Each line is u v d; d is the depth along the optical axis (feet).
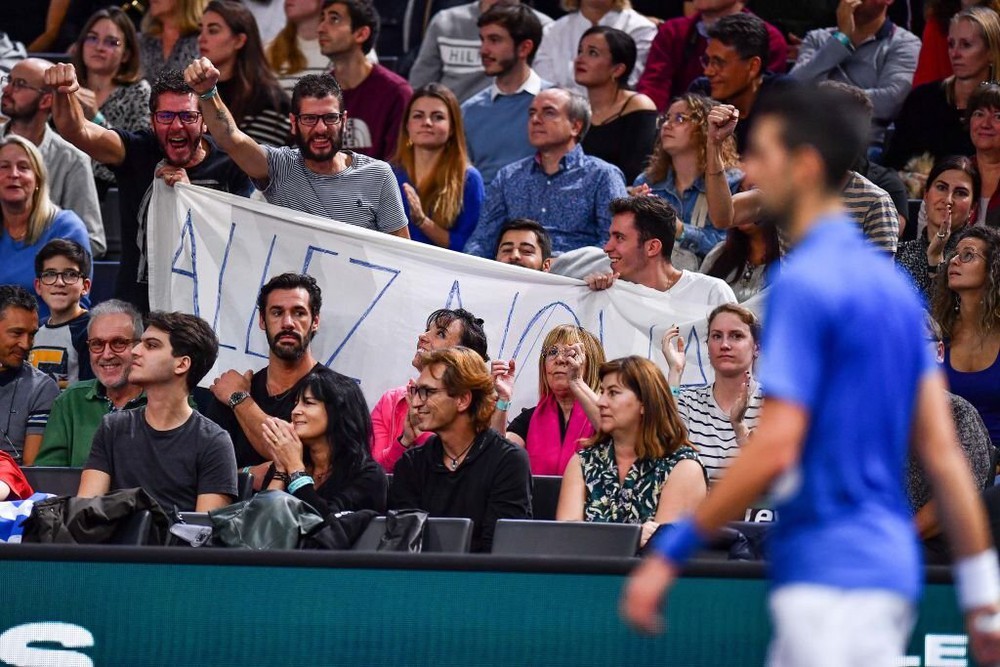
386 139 99.25
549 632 46.88
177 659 47.03
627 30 109.09
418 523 53.42
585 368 70.44
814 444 31.19
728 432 68.13
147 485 63.36
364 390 79.20
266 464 67.62
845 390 31.07
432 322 71.41
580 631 46.85
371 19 99.40
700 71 102.06
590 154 96.48
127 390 71.77
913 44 99.81
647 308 78.43
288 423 63.57
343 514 54.70
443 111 88.07
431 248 79.71
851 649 30.19
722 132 76.64
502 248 82.58
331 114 78.79
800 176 32.37
